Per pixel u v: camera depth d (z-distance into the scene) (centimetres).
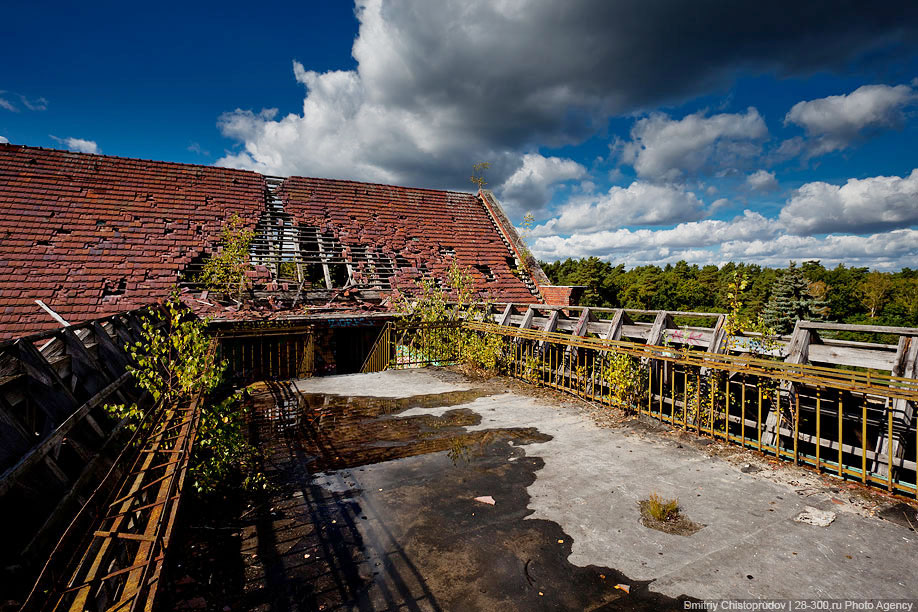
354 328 1449
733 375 682
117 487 306
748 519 388
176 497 295
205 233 1281
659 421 651
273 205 1523
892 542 350
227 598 301
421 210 1781
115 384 548
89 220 1177
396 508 421
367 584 315
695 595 298
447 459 537
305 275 1420
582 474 487
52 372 411
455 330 1170
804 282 2917
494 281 1574
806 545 349
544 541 364
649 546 354
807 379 477
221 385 888
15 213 1114
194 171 1469
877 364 542
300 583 317
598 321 926
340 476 493
